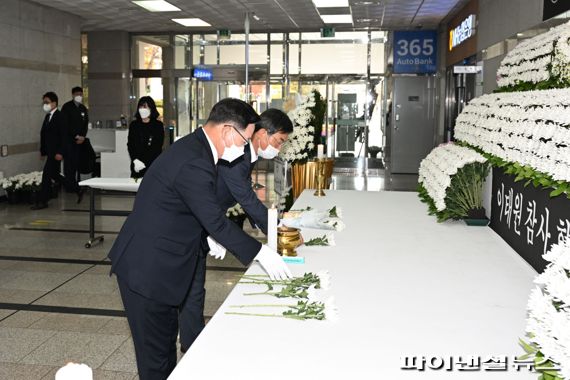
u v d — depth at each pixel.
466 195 3.57
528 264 2.70
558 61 2.88
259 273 2.48
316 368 1.59
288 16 13.30
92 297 4.99
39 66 11.48
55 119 9.41
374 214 3.94
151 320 2.40
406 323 1.93
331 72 15.89
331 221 3.35
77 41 13.06
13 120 10.64
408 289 2.29
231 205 3.08
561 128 2.31
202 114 16.23
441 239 3.20
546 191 2.50
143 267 2.34
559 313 1.40
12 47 10.59
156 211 2.36
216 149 2.43
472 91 10.98
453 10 12.42
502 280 2.43
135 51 16.08
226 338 1.79
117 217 8.66
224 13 12.86
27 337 4.10
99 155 12.51
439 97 15.12
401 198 4.67
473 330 1.88
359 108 15.91
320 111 5.52
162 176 2.36
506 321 1.96
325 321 1.94
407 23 14.37
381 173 15.38
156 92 16.27
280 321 1.94
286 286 2.25
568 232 2.23
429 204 4.11
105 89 15.73
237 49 15.96
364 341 1.78
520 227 2.88
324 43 15.79
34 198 9.73
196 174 2.31
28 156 11.11
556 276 1.46
